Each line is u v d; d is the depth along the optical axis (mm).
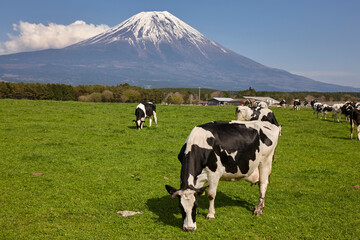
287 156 15414
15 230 6848
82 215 7828
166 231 7156
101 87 133250
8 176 10430
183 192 6836
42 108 31234
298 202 9312
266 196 9797
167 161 13539
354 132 23484
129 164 12773
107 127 22031
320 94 175750
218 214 8258
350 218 8188
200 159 7449
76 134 18719
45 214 7730
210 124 7980
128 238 6781
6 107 30031
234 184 11008
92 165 12367
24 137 16891
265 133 8062
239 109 17562
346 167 13445
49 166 11891
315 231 7453
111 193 9430
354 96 168125
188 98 162875
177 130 22031
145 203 8812
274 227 7617
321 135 22109
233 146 7578
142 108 21625
